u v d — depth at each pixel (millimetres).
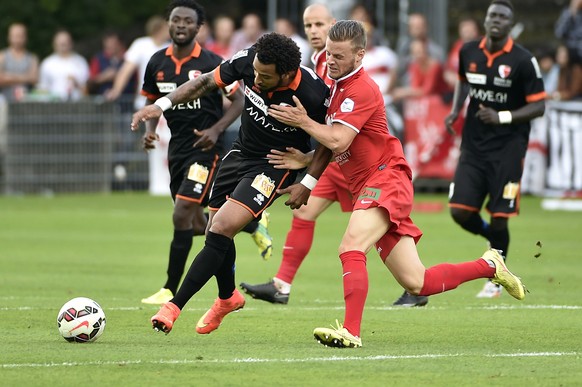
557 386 20547
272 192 25625
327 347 24688
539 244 25797
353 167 25344
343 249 24781
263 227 34094
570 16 67375
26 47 93438
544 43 87000
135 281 37094
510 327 28031
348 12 73688
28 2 93500
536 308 31594
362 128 24891
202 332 26438
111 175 73250
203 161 33188
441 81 67125
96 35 95188
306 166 25703
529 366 22500
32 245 47312
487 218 56156
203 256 25062
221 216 25328
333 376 21250
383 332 27172
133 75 72812
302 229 32875
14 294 33594
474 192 36031
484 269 26516
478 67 35562
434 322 28906
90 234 51656
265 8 97375
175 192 34188
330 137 24281
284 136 25531
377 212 24797
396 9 80250
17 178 72375
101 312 25203
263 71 24344
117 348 24250
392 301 33438
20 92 74312
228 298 26438
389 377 21203
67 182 72875
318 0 74500
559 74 66812
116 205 65750
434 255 43562
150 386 20266
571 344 25453
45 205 66000
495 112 34969
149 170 73500
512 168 35625
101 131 72875
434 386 20469
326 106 25250
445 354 23891
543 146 65375
